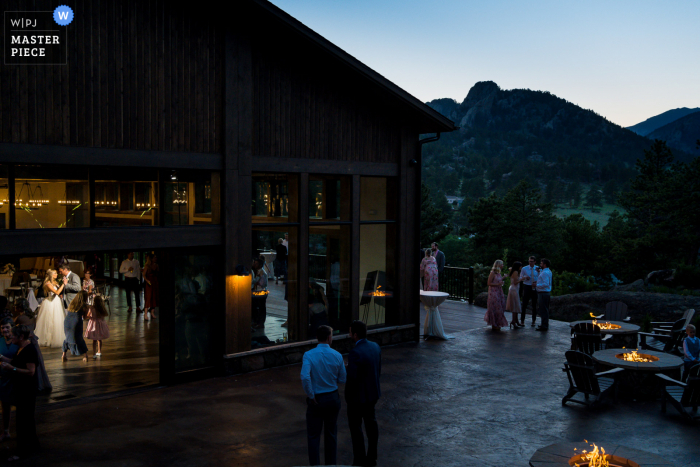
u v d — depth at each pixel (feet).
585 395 27.22
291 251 34.40
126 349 36.73
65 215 25.29
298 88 34.04
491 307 45.16
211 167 30.30
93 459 20.29
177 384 29.50
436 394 28.78
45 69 24.32
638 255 145.48
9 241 23.54
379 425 24.34
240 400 27.12
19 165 24.00
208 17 29.86
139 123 27.37
